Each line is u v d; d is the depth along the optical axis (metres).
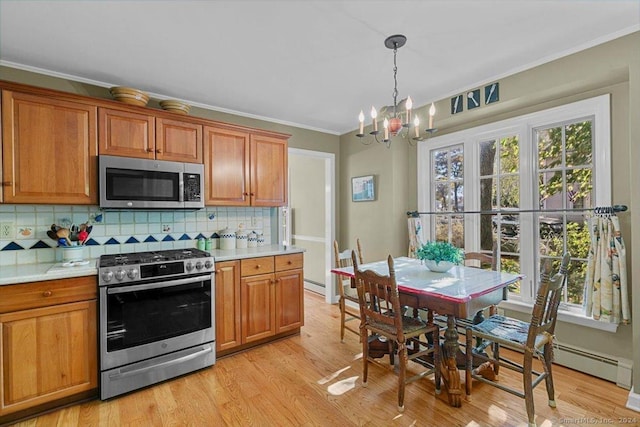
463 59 2.38
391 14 1.83
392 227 3.77
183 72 2.55
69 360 2.02
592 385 2.24
